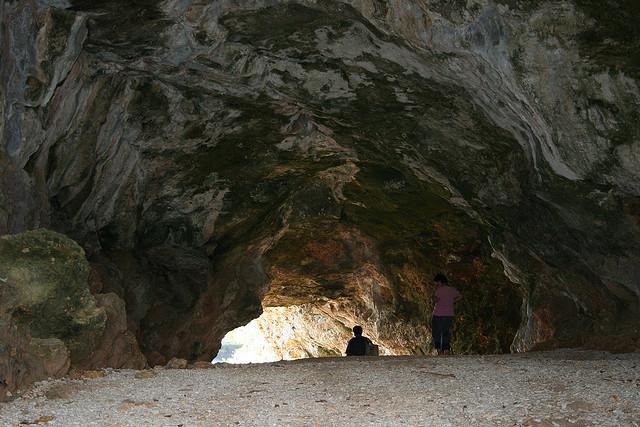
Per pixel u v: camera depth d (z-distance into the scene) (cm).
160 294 1459
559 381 713
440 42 945
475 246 1750
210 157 1374
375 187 1614
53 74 934
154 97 1184
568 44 856
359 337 1440
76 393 673
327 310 2397
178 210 1452
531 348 1321
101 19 947
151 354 1367
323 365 931
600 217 1027
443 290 1383
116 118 1173
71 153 1122
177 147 1305
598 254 1093
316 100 1219
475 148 1196
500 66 910
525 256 1355
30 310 755
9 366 646
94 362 864
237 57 1098
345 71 1130
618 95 863
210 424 552
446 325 1366
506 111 1024
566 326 1307
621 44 830
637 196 952
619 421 541
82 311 818
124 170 1275
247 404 627
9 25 862
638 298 1094
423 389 688
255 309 1745
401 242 1875
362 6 955
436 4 898
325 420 562
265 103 1247
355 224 1848
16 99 906
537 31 862
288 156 1440
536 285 1378
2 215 875
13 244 768
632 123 872
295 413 588
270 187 1540
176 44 1038
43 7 880
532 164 1078
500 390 671
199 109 1234
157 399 648
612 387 670
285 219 1691
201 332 1598
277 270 2050
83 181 1180
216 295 1631
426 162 1320
